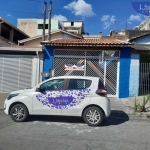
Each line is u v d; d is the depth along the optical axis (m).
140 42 16.00
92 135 5.53
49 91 6.64
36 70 12.32
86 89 6.52
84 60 11.79
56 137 5.28
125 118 7.66
